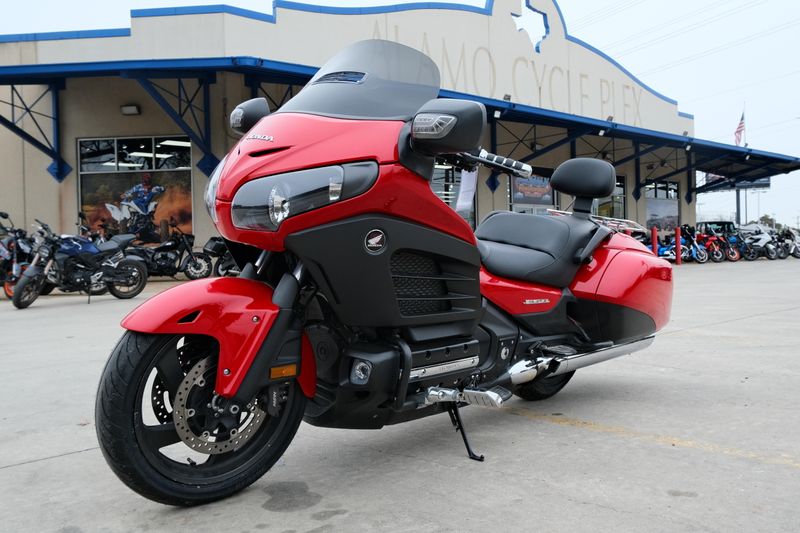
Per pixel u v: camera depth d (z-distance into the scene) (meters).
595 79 22.61
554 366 3.39
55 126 16.19
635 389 4.27
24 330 7.34
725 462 2.85
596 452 3.04
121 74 13.40
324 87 2.68
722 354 5.31
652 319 3.88
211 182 2.61
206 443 2.40
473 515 2.35
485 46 19.25
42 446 3.24
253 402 2.49
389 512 2.38
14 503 2.54
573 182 3.78
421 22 17.62
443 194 3.08
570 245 3.57
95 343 6.30
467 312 2.81
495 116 17.58
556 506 2.41
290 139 2.41
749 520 2.27
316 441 3.29
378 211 2.47
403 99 2.68
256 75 14.66
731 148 24.83
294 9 15.16
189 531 2.25
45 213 16.34
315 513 2.38
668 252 22.11
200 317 2.27
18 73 13.29
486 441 3.25
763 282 12.73
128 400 2.22
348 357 2.53
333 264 2.38
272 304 2.39
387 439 3.31
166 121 16.09
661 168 27.20
